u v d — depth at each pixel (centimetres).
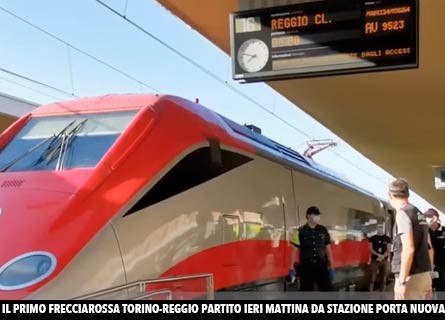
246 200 683
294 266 834
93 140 538
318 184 1031
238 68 549
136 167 494
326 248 823
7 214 438
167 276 495
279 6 543
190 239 541
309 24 532
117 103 580
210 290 425
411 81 920
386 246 1590
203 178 582
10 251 406
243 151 694
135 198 476
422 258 511
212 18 693
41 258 402
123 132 515
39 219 427
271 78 539
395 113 1181
